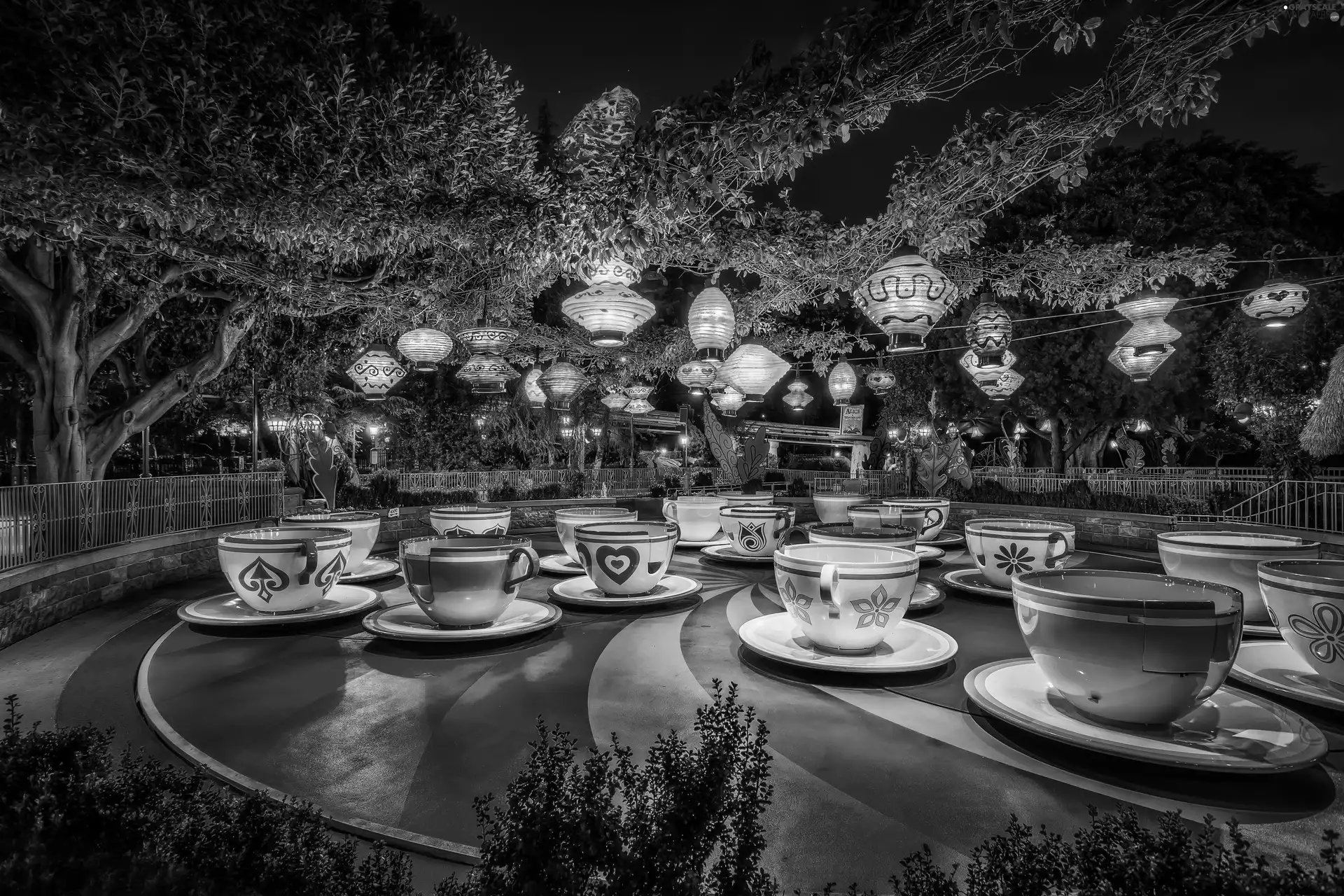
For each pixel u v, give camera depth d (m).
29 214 4.96
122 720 3.37
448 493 14.84
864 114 3.19
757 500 10.30
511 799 1.54
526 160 7.50
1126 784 2.50
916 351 4.94
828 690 3.68
